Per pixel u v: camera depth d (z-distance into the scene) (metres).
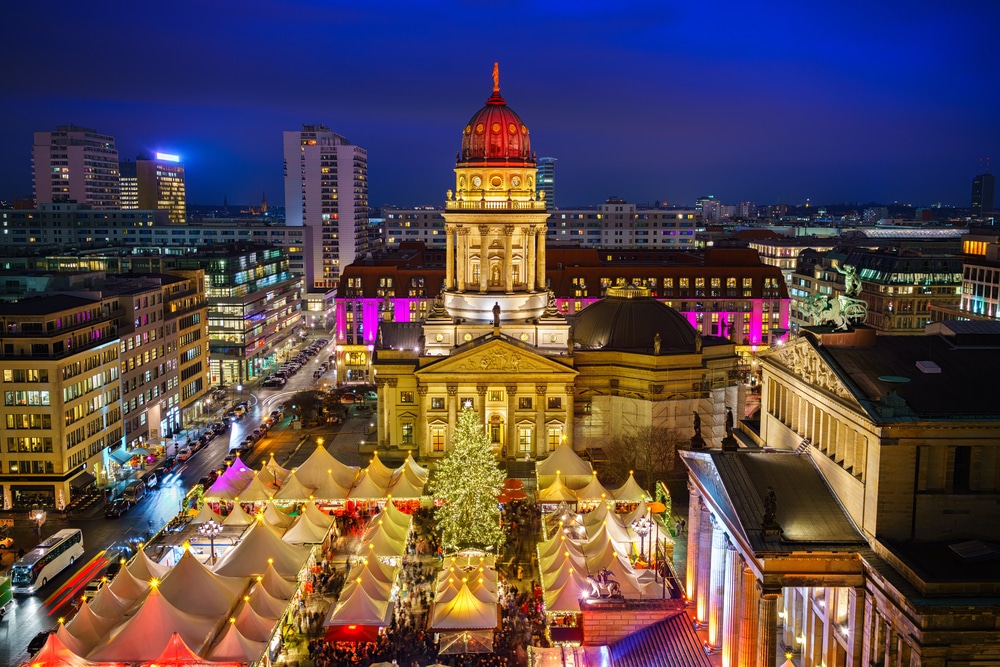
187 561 82.31
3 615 92.19
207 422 179.75
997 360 72.69
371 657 80.75
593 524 102.69
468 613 81.62
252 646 73.88
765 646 63.75
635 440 139.50
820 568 63.22
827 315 81.69
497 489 104.69
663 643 75.44
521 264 158.75
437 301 177.88
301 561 93.44
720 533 75.88
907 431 62.53
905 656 59.16
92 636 75.00
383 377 148.88
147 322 159.00
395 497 116.81
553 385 146.50
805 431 78.31
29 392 125.19
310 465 122.06
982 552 60.19
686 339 155.38
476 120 156.88
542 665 76.56
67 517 122.69
